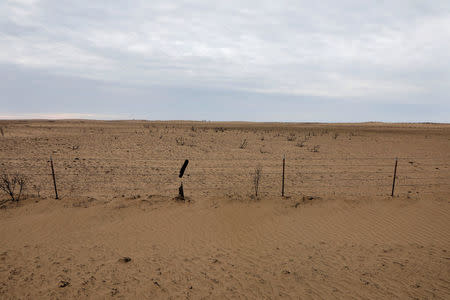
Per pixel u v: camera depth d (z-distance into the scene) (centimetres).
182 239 618
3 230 641
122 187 1030
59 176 1165
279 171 1339
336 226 692
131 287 427
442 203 841
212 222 709
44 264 496
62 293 407
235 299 399
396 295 408
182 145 2131
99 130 3253
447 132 3756
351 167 1467
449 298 400
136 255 539
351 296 406
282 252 558
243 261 520
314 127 4938
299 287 430
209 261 518
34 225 671
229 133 3186
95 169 1306
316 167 1453
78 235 628
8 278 447
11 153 1655
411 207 810
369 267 493
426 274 467
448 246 581
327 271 480
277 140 2623
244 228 679
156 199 860
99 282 439
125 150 1850
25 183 1044
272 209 792
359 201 861
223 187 1042
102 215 740
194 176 1215
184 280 450
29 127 3544
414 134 3412
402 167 1484
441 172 1364
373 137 3025
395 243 600
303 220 727
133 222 705
